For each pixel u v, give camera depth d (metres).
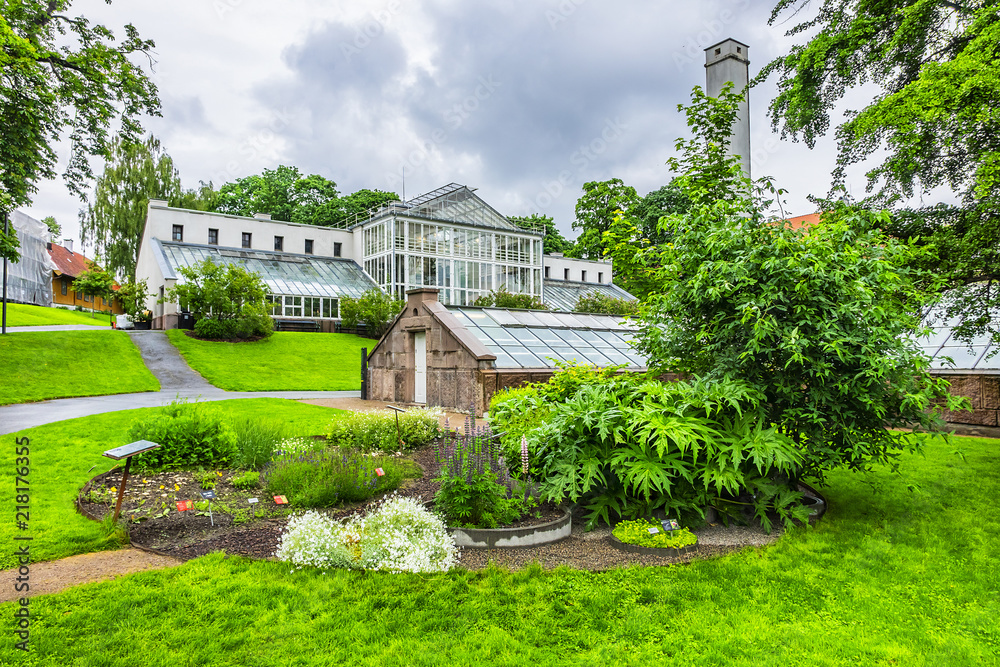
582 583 4.46
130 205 48.44
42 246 47.97
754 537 5.75
